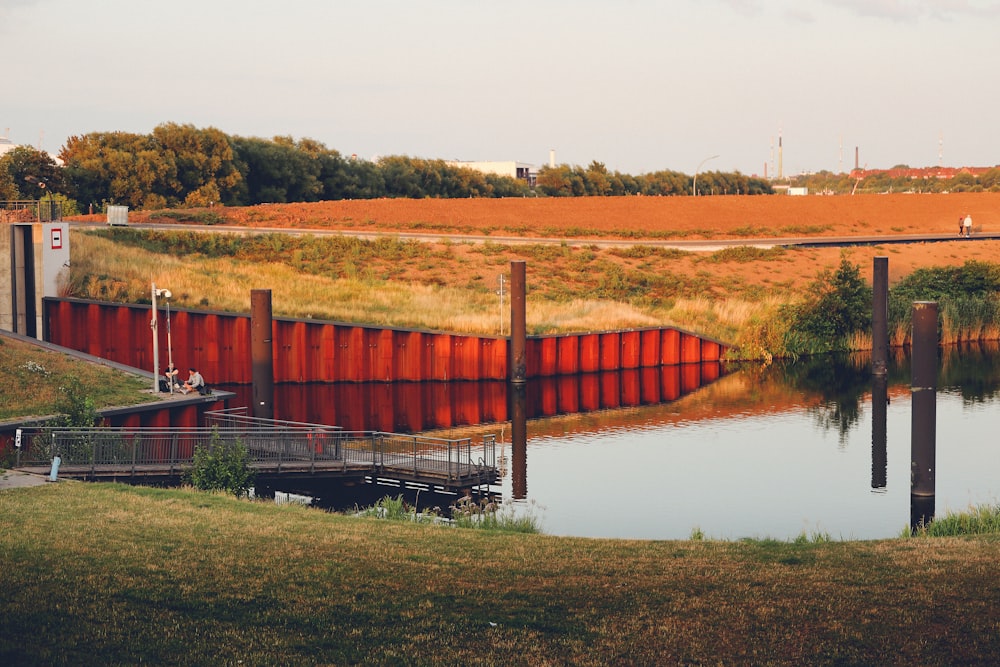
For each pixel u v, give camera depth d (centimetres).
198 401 4612
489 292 8094
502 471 4450
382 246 8906
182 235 8362
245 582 2122
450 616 1955
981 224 13525
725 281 9019
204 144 13212
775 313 7988
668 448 5028
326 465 3984
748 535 3609
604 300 8144
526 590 2111
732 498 4122
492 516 3319
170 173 12619
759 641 1834
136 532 2495
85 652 1758
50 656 1728
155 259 7512
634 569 2267
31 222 6141
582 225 11756
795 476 4475
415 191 15738
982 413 5747
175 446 3816
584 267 9019
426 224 10744
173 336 6338
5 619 1877
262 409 4850
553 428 5516
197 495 3047
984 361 7644
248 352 6419
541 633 1877
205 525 2602
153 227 8806
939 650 1780
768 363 7625
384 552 2383
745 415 5844
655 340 7362
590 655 1784
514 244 9425
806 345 7962
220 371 6425
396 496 4000
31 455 3666
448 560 2333
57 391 4425
